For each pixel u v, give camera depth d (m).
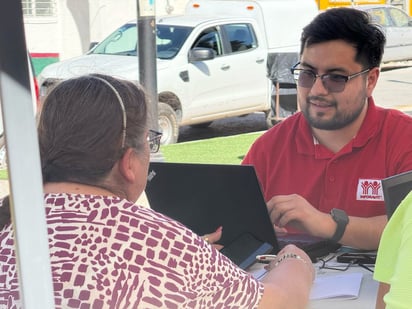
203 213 2.91
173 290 1.86
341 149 3.21
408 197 2.08
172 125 10.94
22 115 1.37
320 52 3.14
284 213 2.94
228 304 1.95
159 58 11.20
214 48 11.73
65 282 1.80
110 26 19.09
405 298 1.84
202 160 9.28
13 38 1.35
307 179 3.28
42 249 1.41
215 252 1.98
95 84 1.95
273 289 2.06
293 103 11.39
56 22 18.98
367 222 2.99
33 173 1.39
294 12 13.26
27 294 1.41
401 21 21.22
